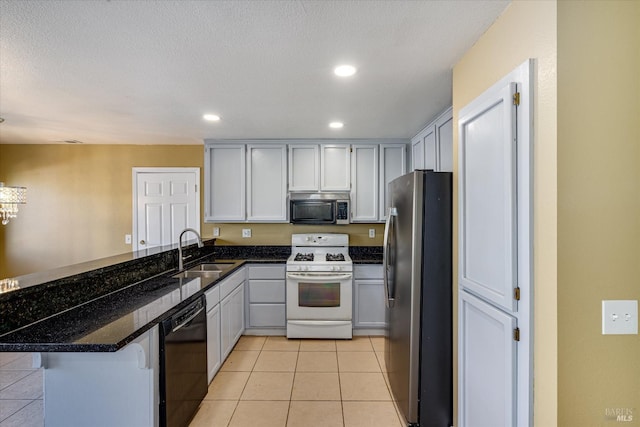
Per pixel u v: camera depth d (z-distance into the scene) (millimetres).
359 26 1475
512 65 1304
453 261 1908
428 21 1438
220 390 2484
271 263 3588
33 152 4105
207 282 2443
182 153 4168
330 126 3213
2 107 2619
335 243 4023
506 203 1252
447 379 1960
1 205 3203
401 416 2170
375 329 3594
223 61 1813
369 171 3781
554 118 1076
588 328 1073
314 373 2752
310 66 1880
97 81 2084
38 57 1748
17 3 1278
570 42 1068
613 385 1077
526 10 1214
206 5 1312
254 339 3496
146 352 1596
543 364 1127
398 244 2217
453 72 1895
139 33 1521
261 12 1363
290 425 2082
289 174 3773
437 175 1951
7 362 2881
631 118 1077
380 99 2441
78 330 1453
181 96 2371
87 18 1394
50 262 4121
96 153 4129
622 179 1073
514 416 1238
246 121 3053
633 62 1078
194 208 4164
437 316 1953
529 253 1173
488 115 1424
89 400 1624
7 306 1431
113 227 4141
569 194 1066
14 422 2082
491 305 1415
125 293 2117
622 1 1077
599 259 1072
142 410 1619
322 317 3455
